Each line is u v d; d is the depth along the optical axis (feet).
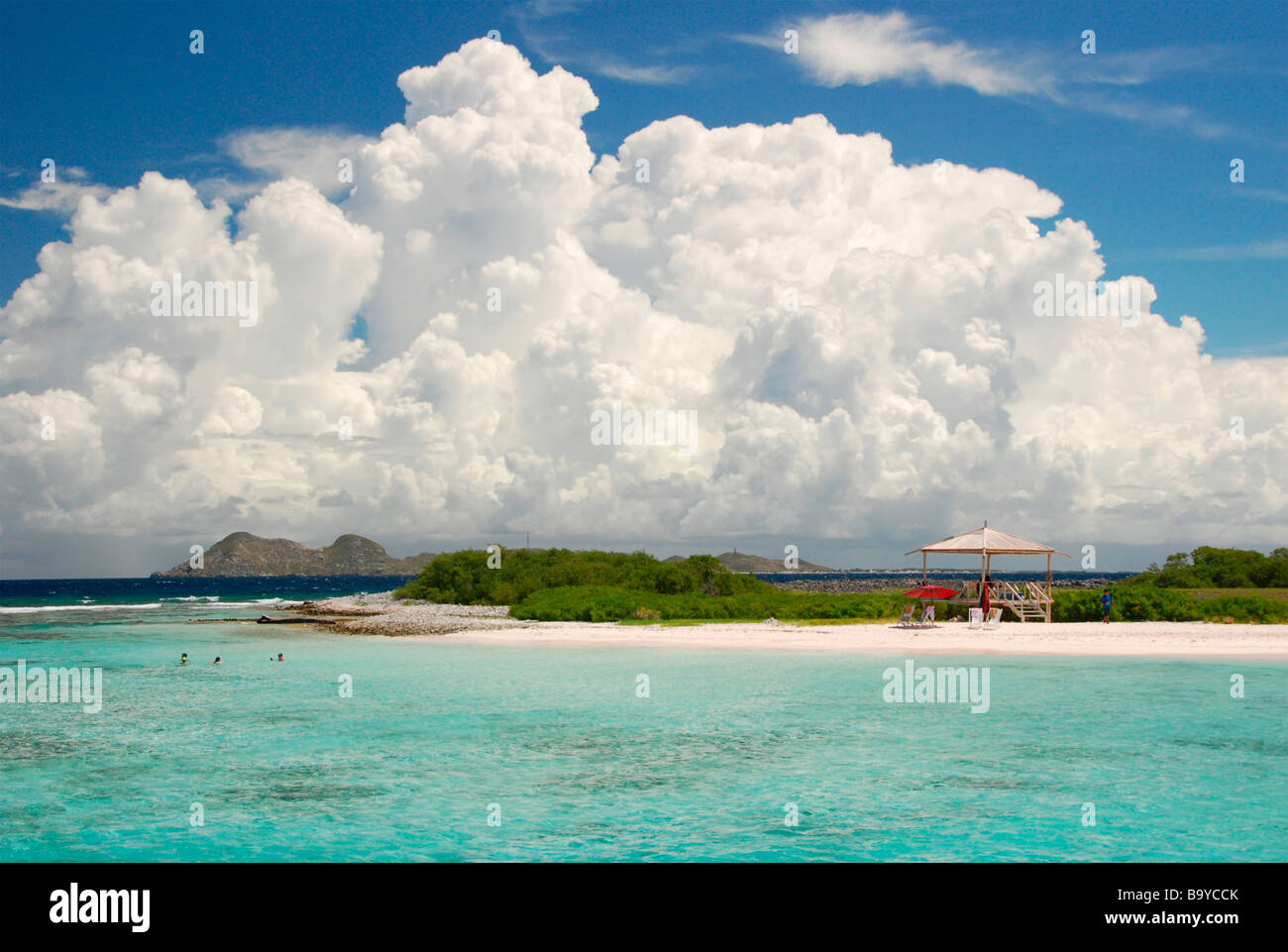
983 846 43.55
